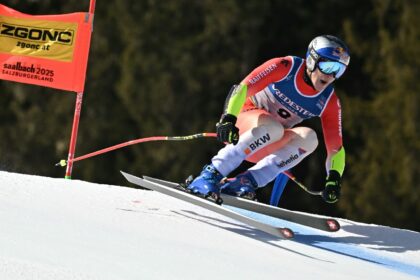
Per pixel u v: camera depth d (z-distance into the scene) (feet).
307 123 223.92
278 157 66.18
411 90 209.77
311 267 50.34
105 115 239.50
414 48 210.79
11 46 76.48
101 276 39.04
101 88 240.12
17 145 249.96
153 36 231.09
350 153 221.25
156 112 228.22
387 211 208.54
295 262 51.11
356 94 230.27
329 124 65.77
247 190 65.10
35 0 246.06
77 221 50.80
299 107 65.26
